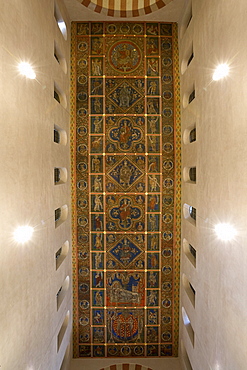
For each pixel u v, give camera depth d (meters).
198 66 10.32
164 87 14.34
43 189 8.96
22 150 7.06
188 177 13.39
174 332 14.48
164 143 14.36
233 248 6.86
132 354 14.77
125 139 14.45
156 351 14.76
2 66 5.92
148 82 14.40
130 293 14.77
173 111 14.29
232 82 6.92
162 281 14.64
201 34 9.90
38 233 8.39
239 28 6.50
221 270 7.72
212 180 8.60
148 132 14.40
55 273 10.51
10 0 6.42
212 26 8.61
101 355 14.78
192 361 11.28
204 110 9.48
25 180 7.27
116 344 14.80
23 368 6.98
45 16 9.40
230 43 7.08
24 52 7.30
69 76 14.08
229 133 7.14
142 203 14.52
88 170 14.45
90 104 14.40
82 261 14.65
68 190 13.56
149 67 14.38
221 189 7.75
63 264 12.09
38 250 8.35
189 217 13.19
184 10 12.99
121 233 14.60
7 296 6.04
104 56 14.38
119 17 14.02
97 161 14.45
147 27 14.38
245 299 6.18
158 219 14.51
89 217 14.52
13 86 6.51
